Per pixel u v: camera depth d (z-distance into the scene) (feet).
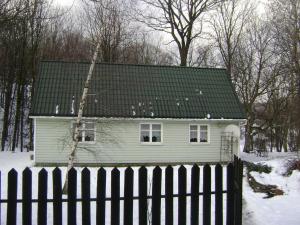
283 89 140.67
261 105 154.40
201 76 98.37
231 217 28.35
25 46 124.47
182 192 26.94
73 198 25.26
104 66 94.58
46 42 148.46
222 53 146.00
